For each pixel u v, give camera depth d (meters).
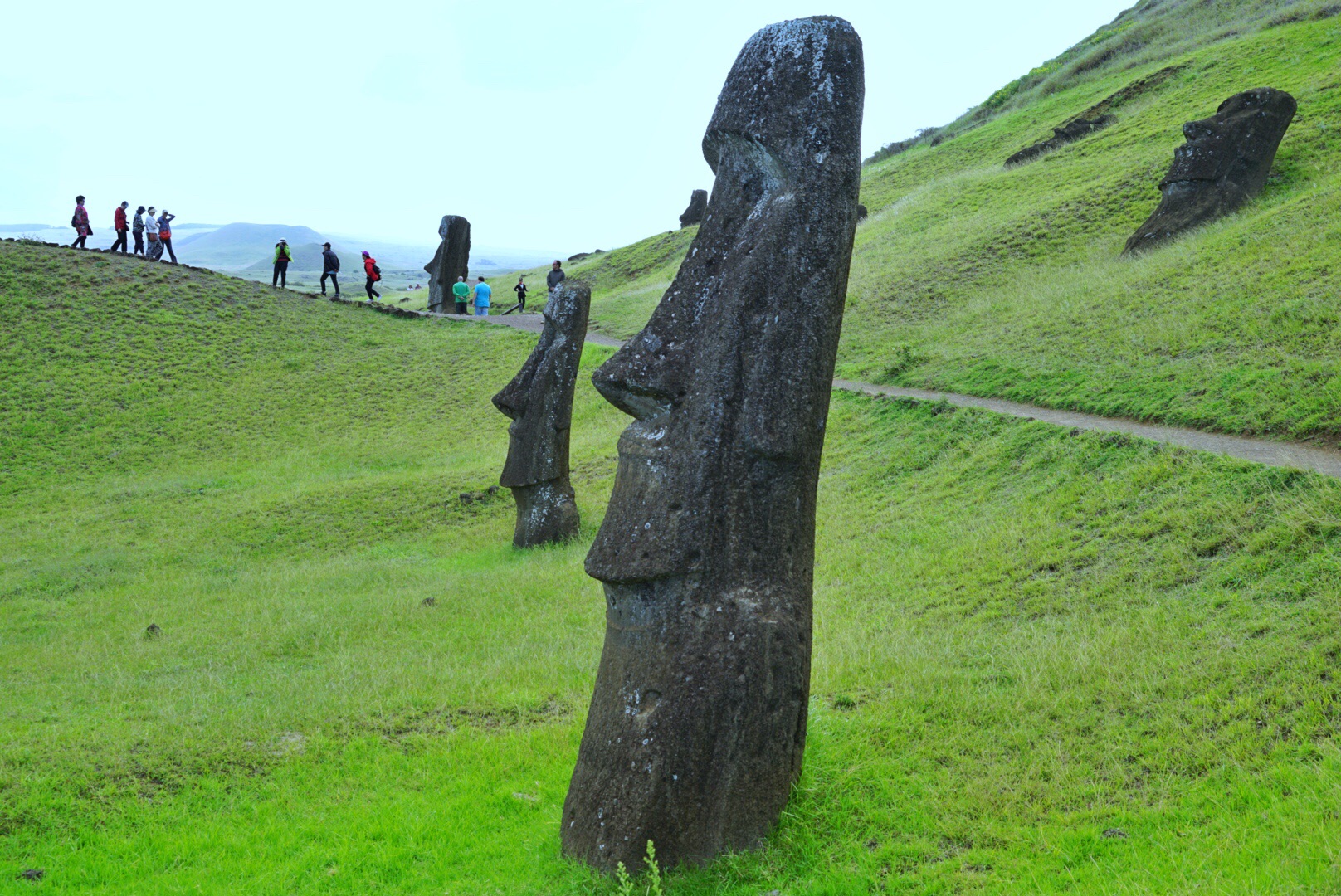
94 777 7.79
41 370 29.73
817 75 6.29
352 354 32.44
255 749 8.54
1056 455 13.48
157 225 38.28
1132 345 16.70
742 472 6.20
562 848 6.38
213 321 33.88
